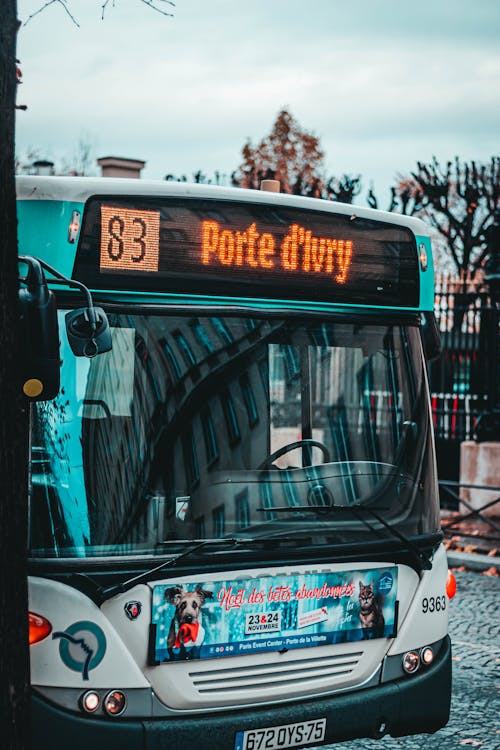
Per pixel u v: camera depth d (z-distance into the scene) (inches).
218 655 218.4
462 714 310.2
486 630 415.2
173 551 217.2
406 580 245.4
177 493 220.5
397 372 257.9
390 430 253.4
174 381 224.8
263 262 240.4
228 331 234.4
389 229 259.3
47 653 205.6
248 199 238.1
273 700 225.6
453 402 700.7
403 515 249.0
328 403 245.3
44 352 191.9
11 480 186.4
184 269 229.9
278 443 235.6
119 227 223.3
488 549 573.9
